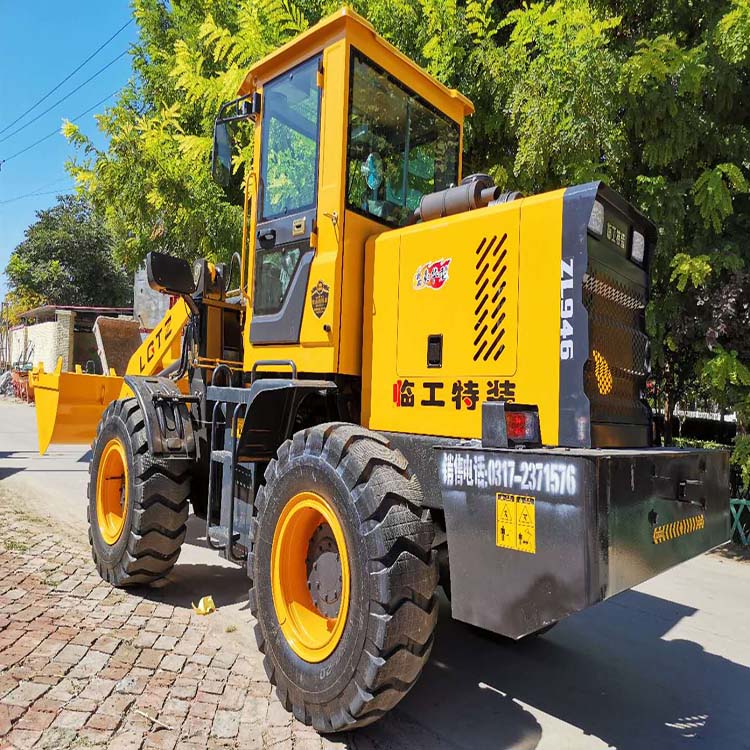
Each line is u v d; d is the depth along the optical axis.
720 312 5.80
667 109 5.71
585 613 4.61
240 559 3.74
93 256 31.31
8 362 32.66
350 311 3.42
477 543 2.51
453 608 2.59
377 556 2.53
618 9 6.57
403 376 3.20
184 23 9.22
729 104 5.91
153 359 5.54
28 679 2.97
